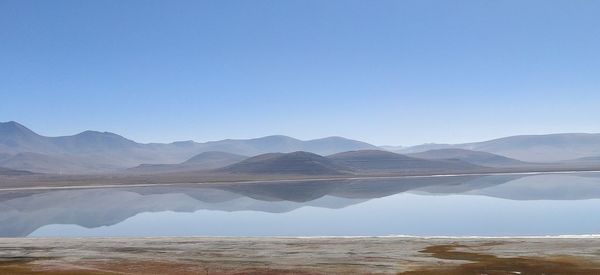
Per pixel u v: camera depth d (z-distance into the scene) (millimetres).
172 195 146250
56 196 150875
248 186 188250
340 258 42156
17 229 77875
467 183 174000
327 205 104625
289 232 67625
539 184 154250
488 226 67500
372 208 95188
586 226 64688
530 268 37344
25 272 38688
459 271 36938
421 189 147250
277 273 37375
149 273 37875
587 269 36656
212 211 98500
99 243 52750
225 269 39000
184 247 49219
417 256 42312
